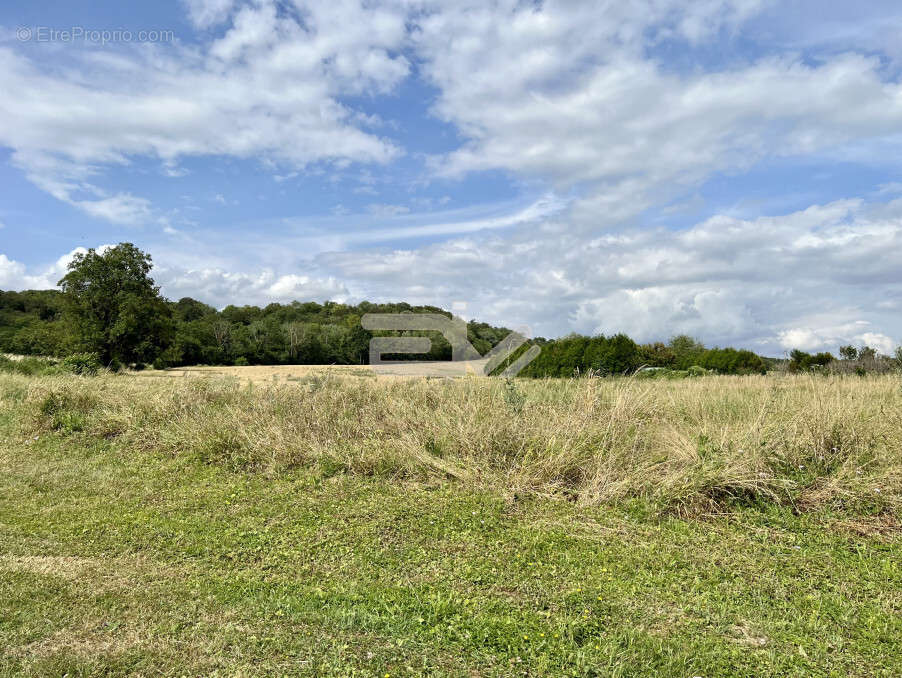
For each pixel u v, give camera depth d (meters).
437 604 3.31
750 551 4.09
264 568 3.95
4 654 2.86
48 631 3.08
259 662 2.79
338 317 68.00
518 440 6.23
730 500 4.93
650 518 4.72
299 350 58.06
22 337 45.59
